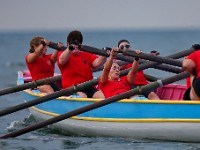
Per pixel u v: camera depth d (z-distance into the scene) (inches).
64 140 1251.8
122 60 1393.9
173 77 1173.7
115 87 1283.2
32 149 1165.1
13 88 1343.5
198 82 1121.4
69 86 1354.6
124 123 1219.9
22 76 1665.8
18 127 1445.6
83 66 1359.5
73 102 1274.6
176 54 1393.9
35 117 1497.3
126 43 1467.8
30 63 1480.1
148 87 1163.9
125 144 1184.2
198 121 1135.6
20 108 1234.0
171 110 1161.4
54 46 1338.6
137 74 1428.4
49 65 1494.8
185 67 1131.9
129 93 1163.9
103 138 1258.6
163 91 1492.4
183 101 1144.2
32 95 1411.2
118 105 1219.9
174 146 1144.8
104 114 1242.6
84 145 1192.8
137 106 1196.5
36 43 1446.9
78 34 1300.4
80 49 1284.4
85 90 1344.7
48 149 1163.9
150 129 1191.6
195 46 1391.5
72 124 1310.3
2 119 1566.2
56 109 1341.0
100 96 1322.6
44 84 1378.0
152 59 1254.9
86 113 1273.4
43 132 1349.7
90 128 1278.3
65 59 1322.6
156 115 1178.6
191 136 1157.7
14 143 1215.6
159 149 1125.7
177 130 1162.0
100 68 1535.4
